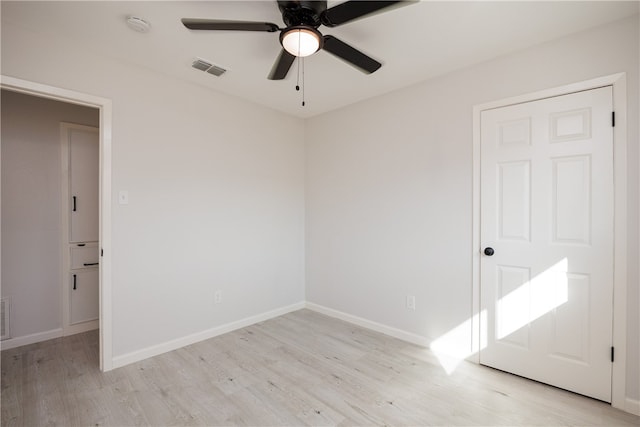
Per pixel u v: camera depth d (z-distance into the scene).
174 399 2.03
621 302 1.92
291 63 1.98
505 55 2.34
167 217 2.70
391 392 2.11
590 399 2.02
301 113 3.70
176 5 1.81
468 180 2.53
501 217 2.37
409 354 2.66
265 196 3.48
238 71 2.63
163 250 2.68
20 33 2.01
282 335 3.05
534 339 2.23
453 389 2.14
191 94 2.85
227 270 3.13
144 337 2.56
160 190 2.66
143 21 1.95
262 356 2.62
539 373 2.21
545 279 2.19
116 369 2.39
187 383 2.21
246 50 2.29
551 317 2.16
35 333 2.89
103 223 2.36
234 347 2.79
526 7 1.79
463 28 2.01
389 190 3.05
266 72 2.64
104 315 2.36
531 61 2.23
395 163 3.01
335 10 1.56
